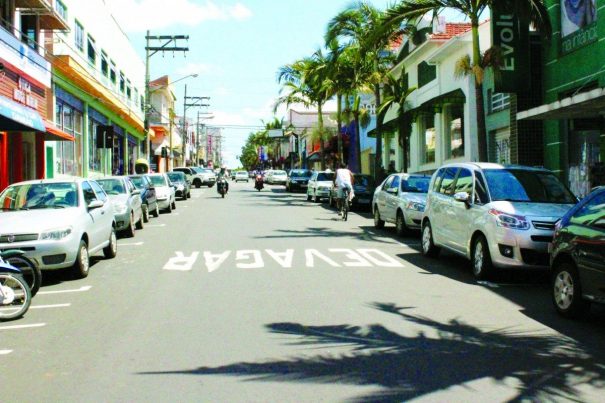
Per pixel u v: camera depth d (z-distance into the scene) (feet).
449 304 27.94
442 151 98.17
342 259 41.45
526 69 63.05
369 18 98.12
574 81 59.93
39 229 33.24
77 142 104.12
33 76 71.61
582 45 58.44
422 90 108.68
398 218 54.95
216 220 71.10
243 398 16.37
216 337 22.40
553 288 26.58
